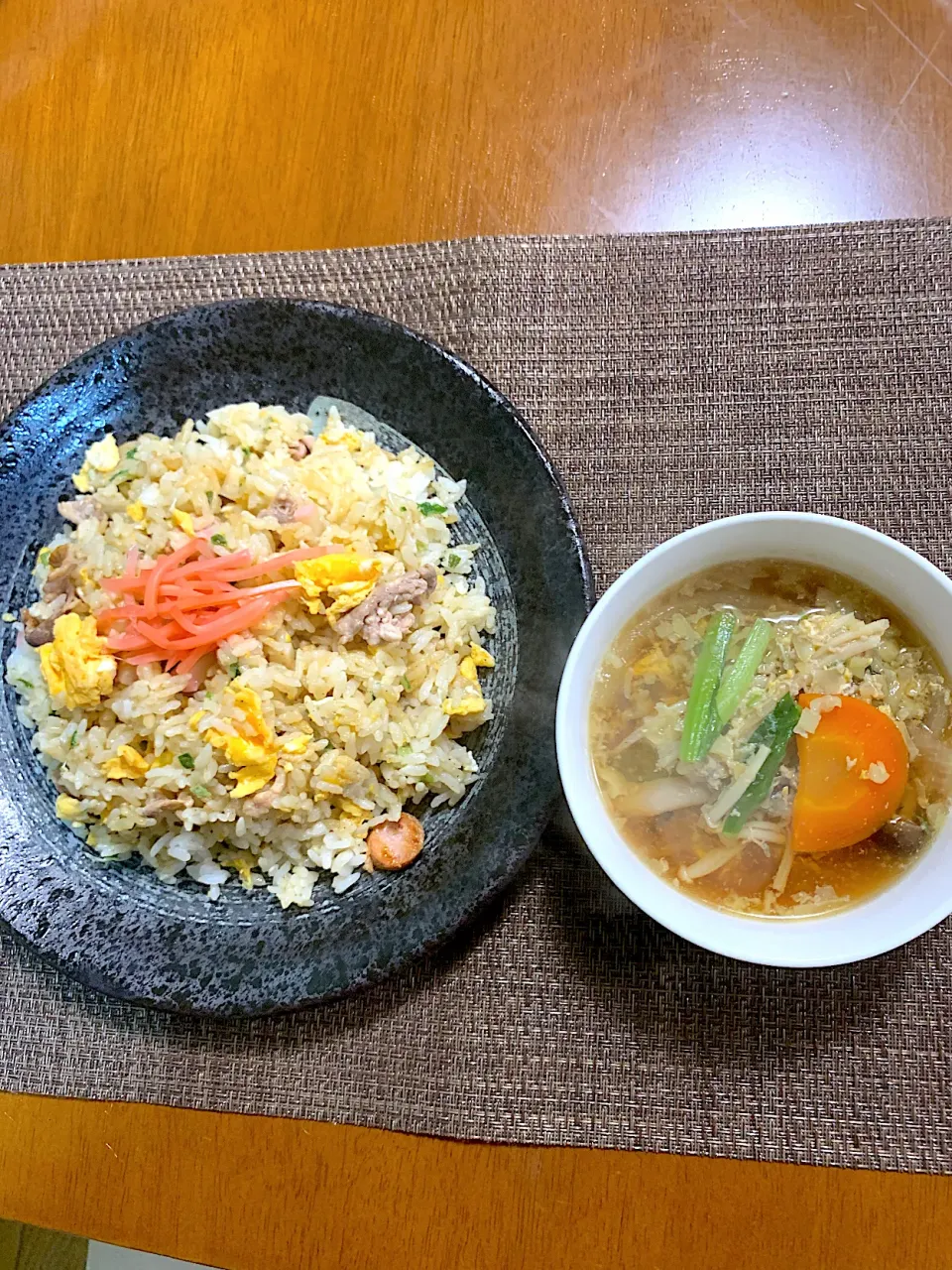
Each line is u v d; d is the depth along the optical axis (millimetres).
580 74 411
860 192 392
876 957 334
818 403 375
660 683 304
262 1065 342
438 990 342
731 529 287
